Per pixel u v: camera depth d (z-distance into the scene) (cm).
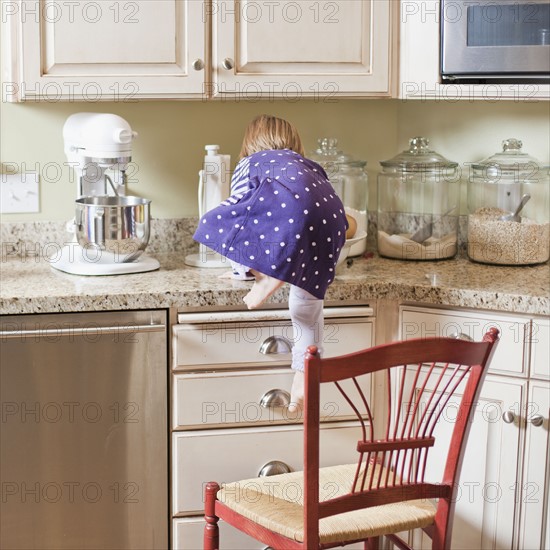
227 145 286
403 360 187
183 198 285
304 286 221
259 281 224
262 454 242
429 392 242
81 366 230
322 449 246
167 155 282
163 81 247
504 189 266
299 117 290
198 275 249
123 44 244
